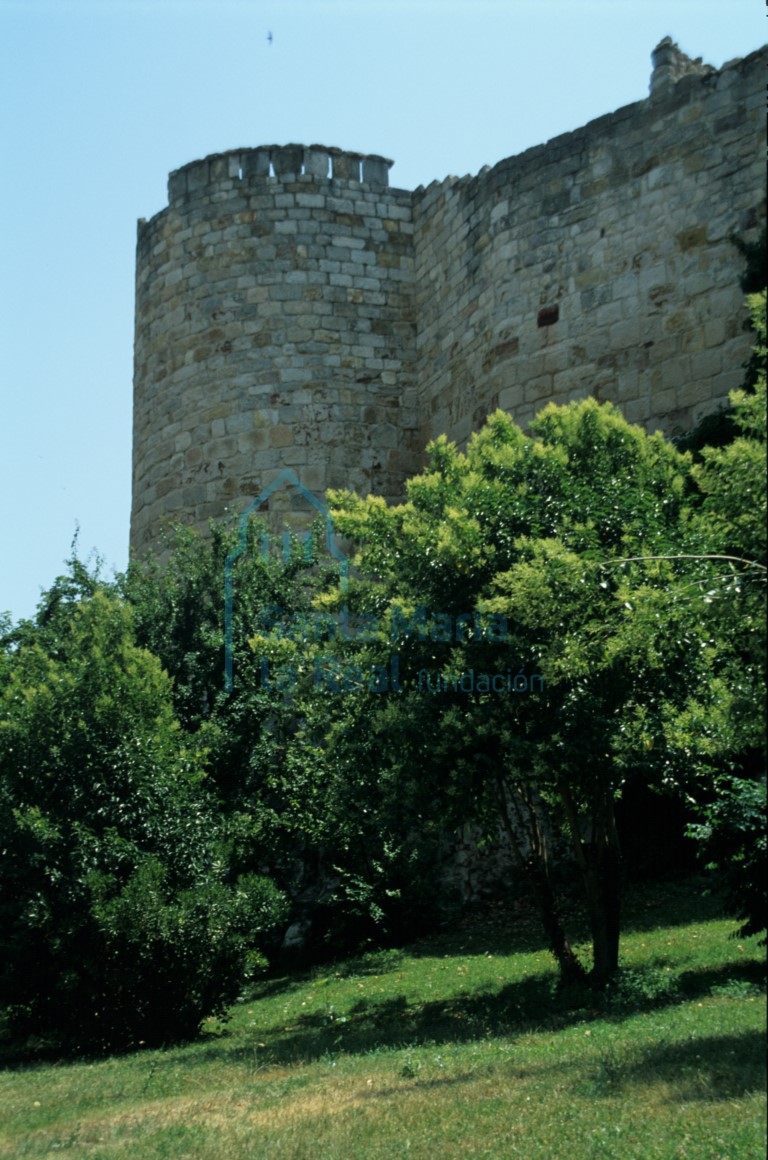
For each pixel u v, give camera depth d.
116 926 12.98
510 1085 8.30
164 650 18.12
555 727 11.97
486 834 13.99
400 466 23.78
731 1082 7.20
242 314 23.95
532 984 13.41
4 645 17.81
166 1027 13.75
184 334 24.55
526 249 20.77
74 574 18.86
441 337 23.23
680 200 18.69
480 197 21.95
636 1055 8.36
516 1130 7.13
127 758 14.16
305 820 17.50
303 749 17.38
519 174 21.08
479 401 21.61
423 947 17.55
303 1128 8.03
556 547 10.37
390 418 23.91
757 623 8.59
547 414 13.86
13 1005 14.02
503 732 11.66
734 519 8.59
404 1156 7.01
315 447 23.38
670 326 18.58
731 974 11.50
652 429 18.61
